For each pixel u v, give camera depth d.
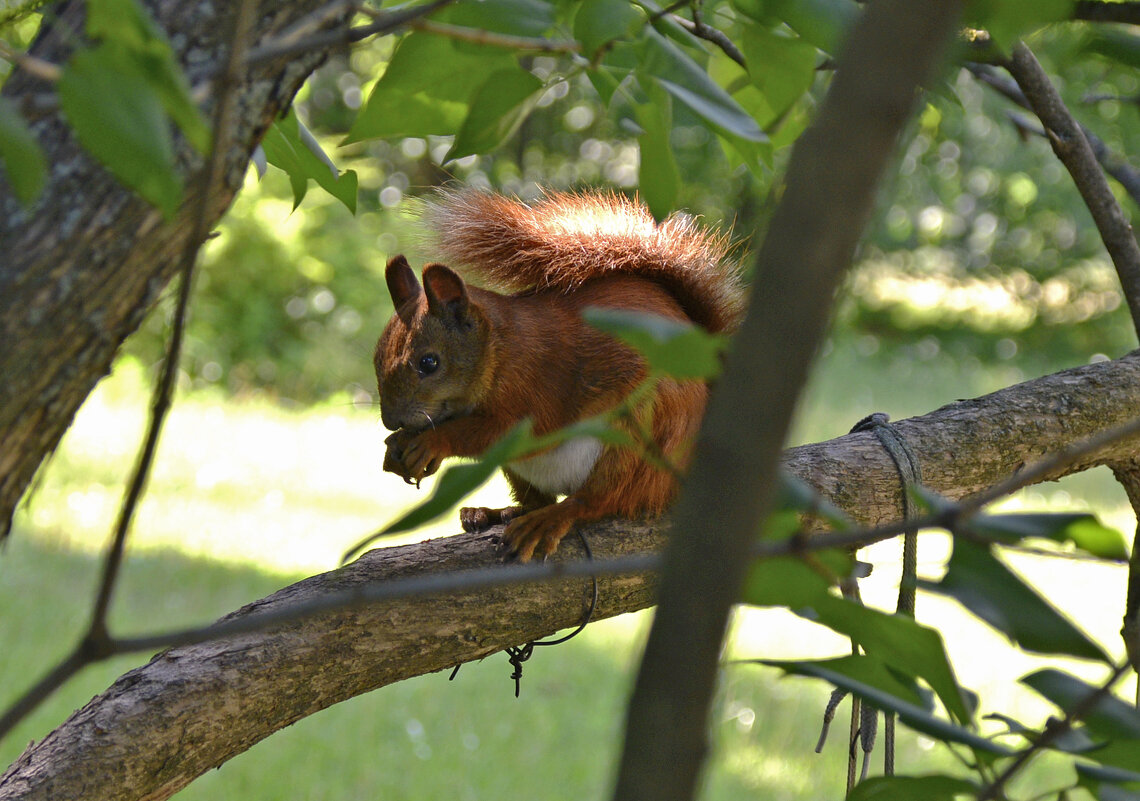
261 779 10.20
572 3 3.76
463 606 4.80
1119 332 33.78
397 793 10.13
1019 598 2.43
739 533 1.56
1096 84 7.91
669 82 3.22
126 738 4.16
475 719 11.79
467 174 24.12
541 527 5.14
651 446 2.23
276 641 4.47
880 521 5.39
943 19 1.53
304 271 25.38
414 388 5.65
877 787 2.73
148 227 2.73
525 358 5.66
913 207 33.31
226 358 24.91
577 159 29.39
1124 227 5.69
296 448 21.66
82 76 1.90
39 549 14.84
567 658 13.71
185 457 20.31
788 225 1.54
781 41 3.75
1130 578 4.25
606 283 5.97
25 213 2.65
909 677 2.91
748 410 1.54
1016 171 33.00
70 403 2.77
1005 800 2.55
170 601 13.49
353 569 4.90
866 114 1.52
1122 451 5.80
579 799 10.34
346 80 25.38
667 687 1.60
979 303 35.19
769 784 10.55
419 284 6.27
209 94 2.62
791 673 2.73
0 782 4.12
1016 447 5.64
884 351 32.97
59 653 11.79
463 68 3.75
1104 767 2.54
